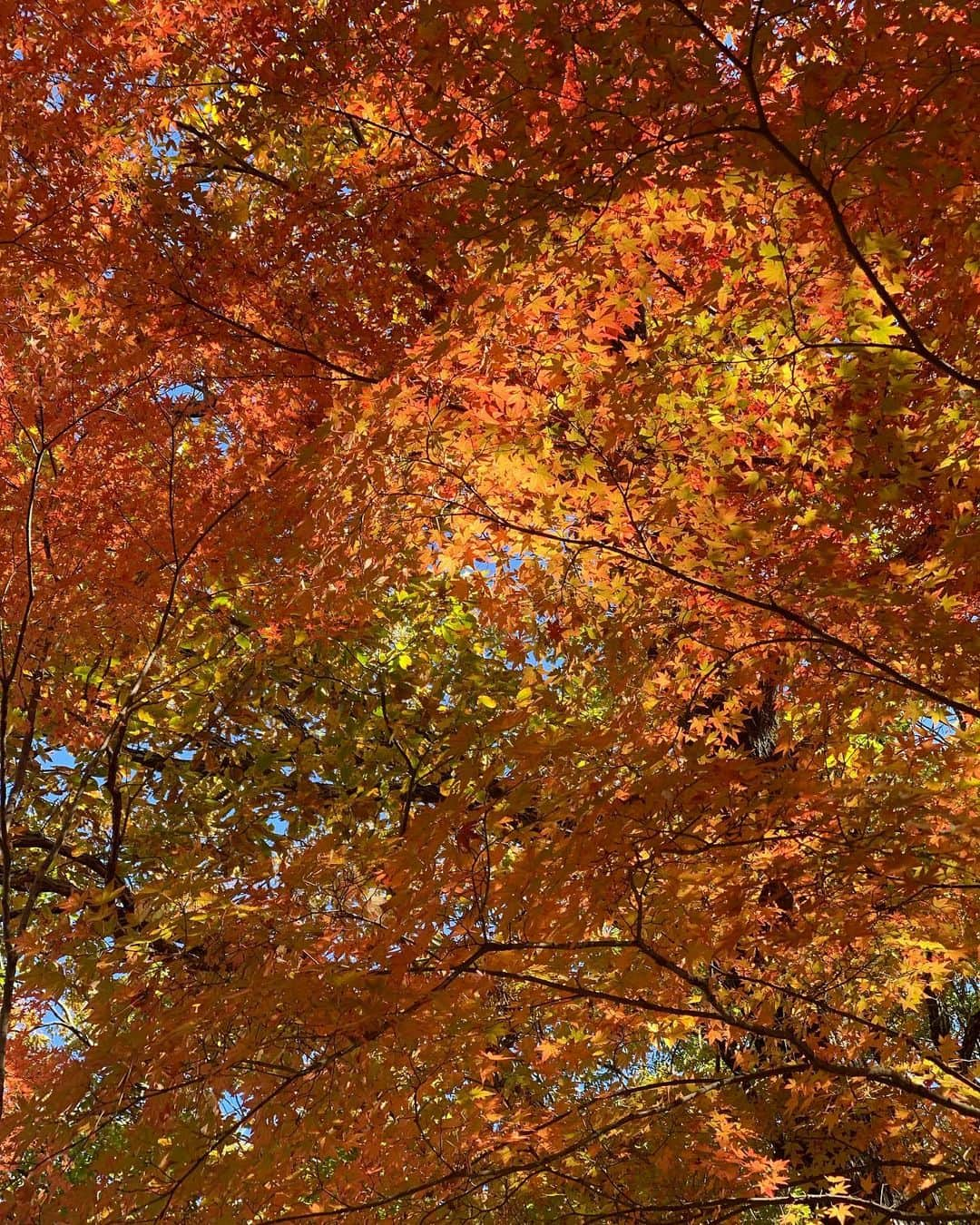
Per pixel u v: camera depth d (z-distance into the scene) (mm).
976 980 8000
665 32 2502
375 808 6242
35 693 5324
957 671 3182
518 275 3412
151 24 4758
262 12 4719
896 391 3002
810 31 2520
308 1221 3830
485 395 3598
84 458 5270
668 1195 4500
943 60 2459
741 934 3428
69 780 7004
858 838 3305
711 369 3393
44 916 4785
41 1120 3537
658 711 3848
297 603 3984
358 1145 4023
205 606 5703
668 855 3461
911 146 2605
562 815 3266
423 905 3365
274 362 5223
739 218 3193
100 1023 3705
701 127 2678
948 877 3541
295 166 5789
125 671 6422
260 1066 3561
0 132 4488
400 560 3852
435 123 3211
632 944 3445
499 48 2836
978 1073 4398
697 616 3572
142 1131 3355
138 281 4852
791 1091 4816
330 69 4695
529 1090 5004
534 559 3709
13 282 4707
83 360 4906
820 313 3211
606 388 3455
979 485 3201
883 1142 4629
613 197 3047
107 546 5250
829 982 4590
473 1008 3602
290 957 3666
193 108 5531
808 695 3629
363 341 5160
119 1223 3371
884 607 3119
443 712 7023
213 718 6910
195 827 7227
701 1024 4668
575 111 2883
